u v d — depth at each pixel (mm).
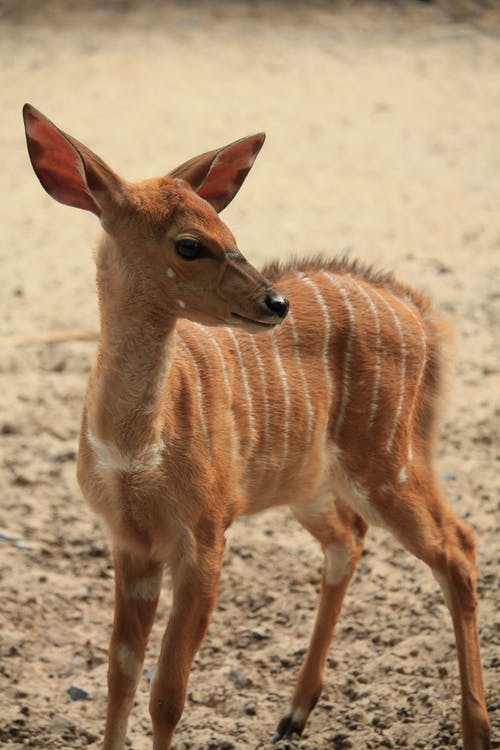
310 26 48094
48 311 24906
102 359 12039
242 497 13109
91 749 14242
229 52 44344
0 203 31297
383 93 40562
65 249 28453
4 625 16391
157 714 12406
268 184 32656
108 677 13188
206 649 16125
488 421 20953
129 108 37906
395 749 13797
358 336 13797
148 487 12164
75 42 44875
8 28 46438
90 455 12398
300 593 17109
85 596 17125
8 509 18938
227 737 14320
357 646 15898
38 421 21094
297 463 13562
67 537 18344
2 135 35875
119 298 11781
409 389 13984
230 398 12844
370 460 13773
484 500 18875
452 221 30109
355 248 28188
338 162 34312
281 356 13406
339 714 14688
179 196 11703
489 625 15625
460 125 37594
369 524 14430
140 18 47969
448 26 48594
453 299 25250
